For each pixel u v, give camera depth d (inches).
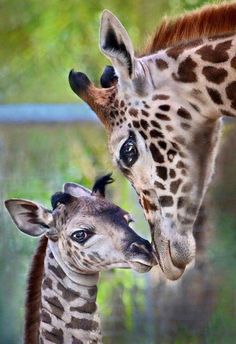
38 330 423.2
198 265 582.9
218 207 582.2
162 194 397.1
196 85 394.3
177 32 402.6
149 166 395.5
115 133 397.1
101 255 410.6
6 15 770.8
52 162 613.3
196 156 396.5
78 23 758.5
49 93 799.1
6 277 590.6
